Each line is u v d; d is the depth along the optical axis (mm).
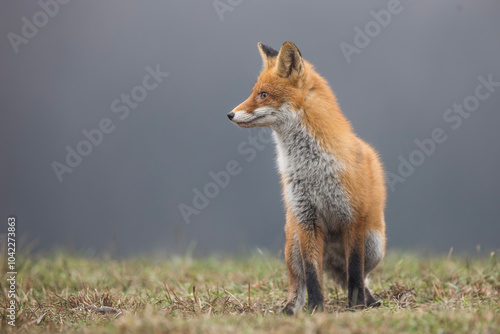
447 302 8086
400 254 13328
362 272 8336
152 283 10719
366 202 8445
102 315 7727
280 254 11711
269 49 10242
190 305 8242
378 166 9336
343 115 9172
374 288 10055
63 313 8164
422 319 6133
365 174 8555
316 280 8289
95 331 6168
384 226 9547
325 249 9031
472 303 8039
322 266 8695
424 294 9266
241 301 8953
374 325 5922
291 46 8727
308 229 8570
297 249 8797
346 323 6039
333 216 8547
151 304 8367
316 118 8641
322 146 8484
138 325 6020
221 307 8297
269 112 8859
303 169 8602
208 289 9867
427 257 12852
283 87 8836
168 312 7652
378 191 8984
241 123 8984
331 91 9219
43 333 6625
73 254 14242
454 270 10836
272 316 7062
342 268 9359
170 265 13102
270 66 9539
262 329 6020
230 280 11133
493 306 7266
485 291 8945
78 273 11320
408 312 6727
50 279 10734
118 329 5988
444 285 9680
